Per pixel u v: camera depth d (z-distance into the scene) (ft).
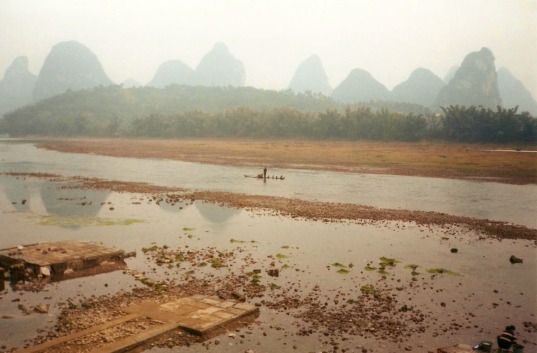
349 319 46.32
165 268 62.69
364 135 479.82
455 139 435.12
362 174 215.92
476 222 103.60
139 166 245.45
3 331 41.50
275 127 536.01
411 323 45.93
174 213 107.65
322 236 85.87
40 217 99.71
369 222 100.94
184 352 38.09
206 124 580.30
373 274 62.39
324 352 38.81
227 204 121.60
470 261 70.79
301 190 155.63
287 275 60.70
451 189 167.12
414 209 120.88
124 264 64.34
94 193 138.41
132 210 110.73
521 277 62.64
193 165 256.32
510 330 44.29
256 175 205.57
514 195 153.58
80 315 45.21
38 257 61.41
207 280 57.52
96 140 602.03
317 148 396.37
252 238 82.94
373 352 39.24
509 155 316.19
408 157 305.53
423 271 64.64
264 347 39.40
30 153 350.23
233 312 46.11
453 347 39.14
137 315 44.88
